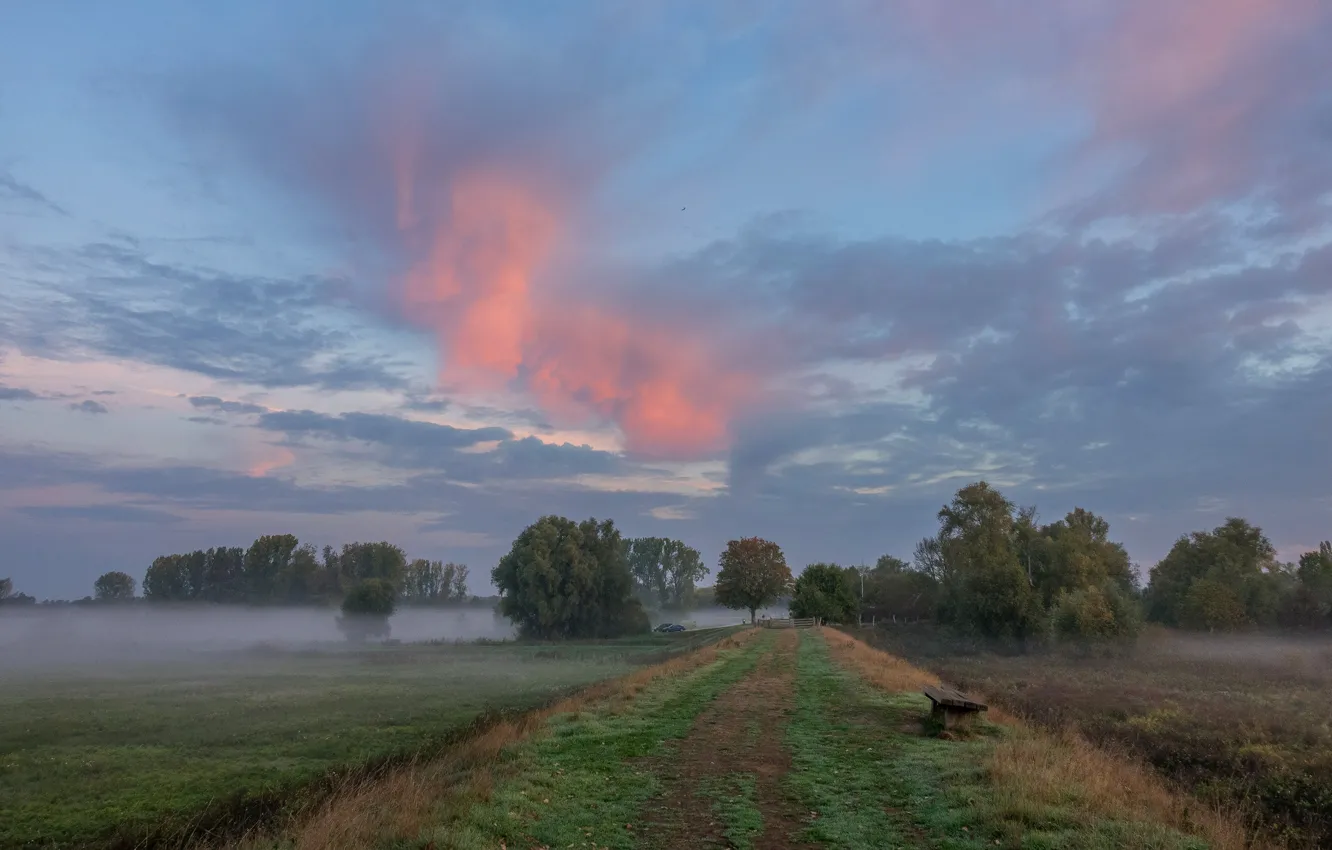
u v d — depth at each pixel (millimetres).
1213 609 64875
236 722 27312
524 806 9625
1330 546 85938
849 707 18094
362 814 9234
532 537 101188
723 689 21906
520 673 46375
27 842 13828
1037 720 21188
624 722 16250
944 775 11008
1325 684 35125
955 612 70500
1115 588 67812
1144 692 31250
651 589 171500
